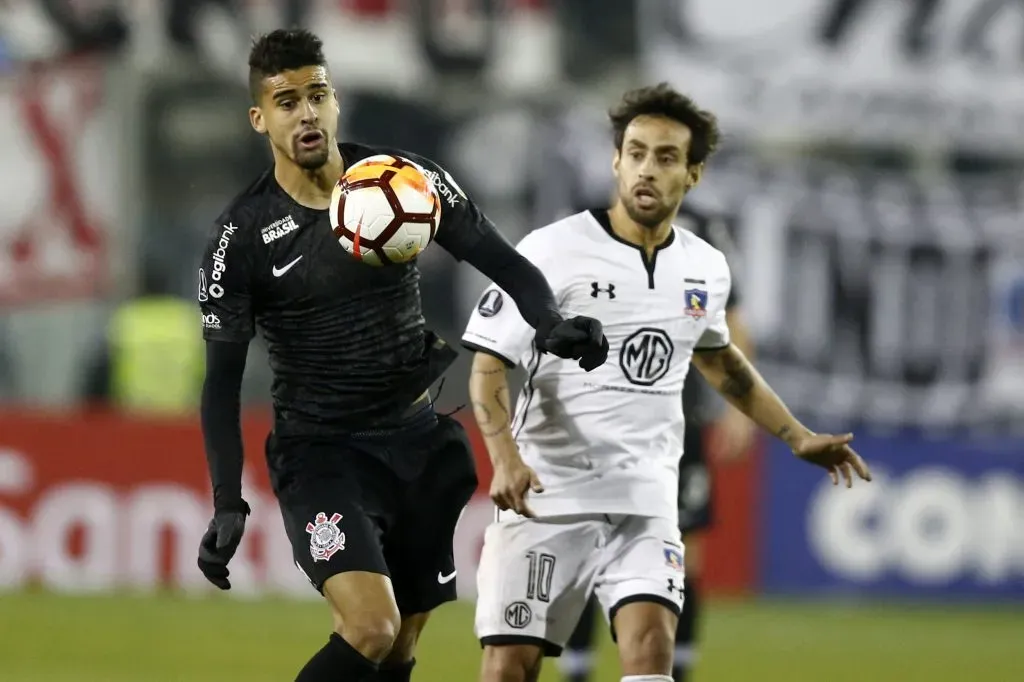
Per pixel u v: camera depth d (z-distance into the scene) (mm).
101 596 42719
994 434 55844
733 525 46156
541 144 56281
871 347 55750
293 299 17250
